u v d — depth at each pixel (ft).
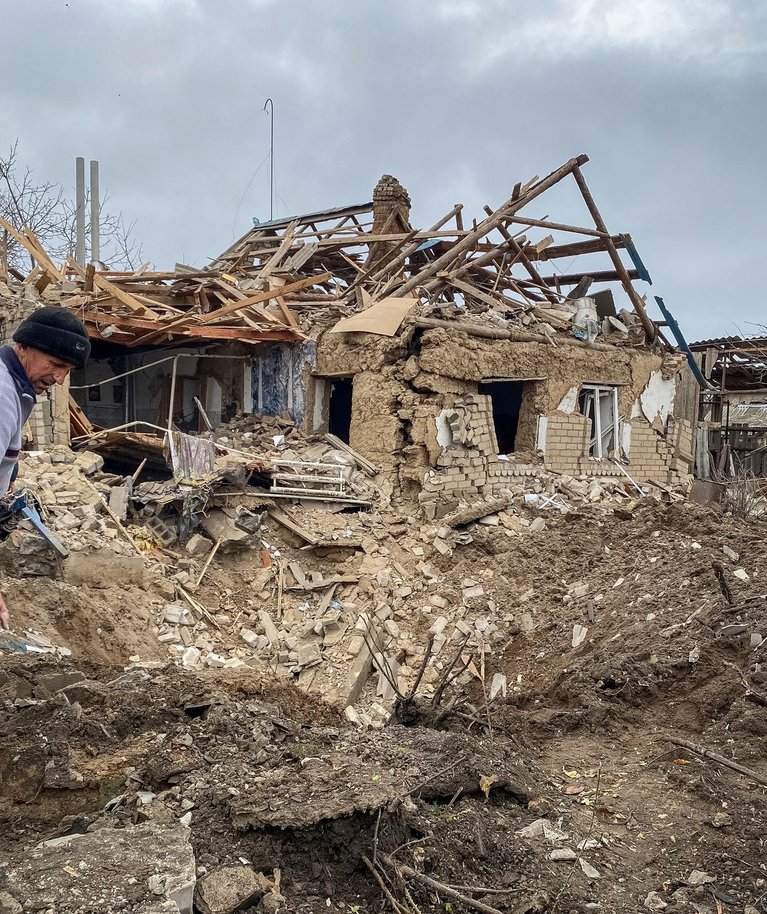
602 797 16.19
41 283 50.08
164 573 36.27
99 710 14.96
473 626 36.42
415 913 11.51
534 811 15.17
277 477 42.24
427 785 13.98
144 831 11.91
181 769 13.60
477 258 54.34
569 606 34.06
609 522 39.52
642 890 13.05
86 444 44.39
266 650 35.29
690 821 15.07
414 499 44.75
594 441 54.08
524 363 48.57
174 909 9.97
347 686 33.01
